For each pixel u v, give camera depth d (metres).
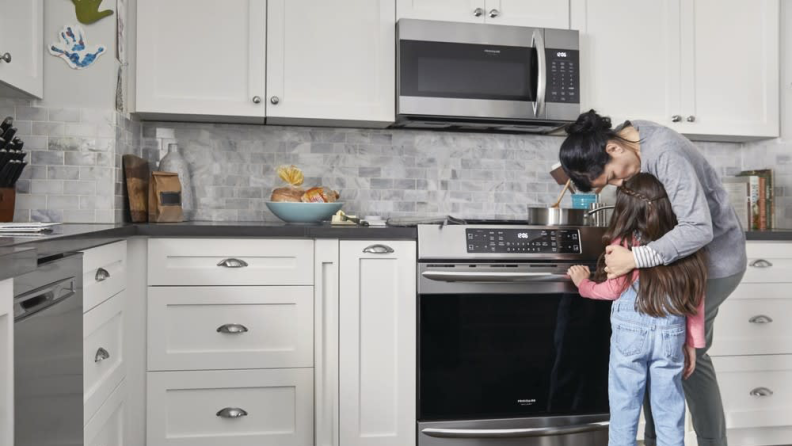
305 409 2.14
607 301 2.25
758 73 2.81
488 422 2.19
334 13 2.47
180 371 2.08
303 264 2.13
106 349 1.81
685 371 1.85
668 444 1.76
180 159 2.54
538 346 2.22
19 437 1.04
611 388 1.85
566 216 2.26
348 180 2.75
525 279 2.13
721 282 1.88
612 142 1.77
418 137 2.81
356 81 2.48
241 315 2.11
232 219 2.66
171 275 2.07
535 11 2.62
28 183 2.17
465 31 2.51
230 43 2.39
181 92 2.36
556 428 2.19
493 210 2.87
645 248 1.70
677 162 1.68
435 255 2.14
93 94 2.20
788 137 2.83
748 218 2.83
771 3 2.81
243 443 2.11
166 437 2.08
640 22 2.70
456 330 2.18
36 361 1.12
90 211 2.21
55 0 2.17
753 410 2.46
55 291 1.24
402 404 2.17
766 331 2.47
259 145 2.68
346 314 2.15
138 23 2.33
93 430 1.64
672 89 2.73
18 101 2.16
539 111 2.54
